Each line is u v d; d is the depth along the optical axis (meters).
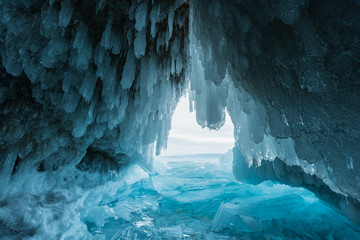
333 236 4.00
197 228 5.11
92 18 2.34
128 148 4.73
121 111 3.30
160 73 3.28
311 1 1.39
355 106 1.39
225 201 6.89
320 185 3.80
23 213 2.60
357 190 1.46
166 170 13.41
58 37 2.38
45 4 2.11
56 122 3.22
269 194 7.05
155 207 6.87
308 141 1.85
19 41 2.32
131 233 4.68
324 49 1.44
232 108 2.97
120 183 6.47
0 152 2.58
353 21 1.25
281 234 4.39
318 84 1.53
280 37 1.72
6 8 2.05
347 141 1.48
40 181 3.20
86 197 4.35
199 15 2.26
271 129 2.12
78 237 3.53
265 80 2.07
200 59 2.49
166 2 2.28
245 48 2.10
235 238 4.41
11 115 2.67
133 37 2.67
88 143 3.91
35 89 2.82
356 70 1.32
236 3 1.80
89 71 2.79
